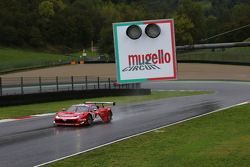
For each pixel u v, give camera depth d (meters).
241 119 89.56
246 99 155.00
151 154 51.09
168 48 28.53
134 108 127.69
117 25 28.62
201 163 44.84
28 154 54.62
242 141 60.03
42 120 97.56
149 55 28.58
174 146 56.94
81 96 167.25
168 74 28.55
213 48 46.81
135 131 76.06
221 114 100.56
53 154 54.34
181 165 44.06
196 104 136.88
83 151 55.25
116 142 61.75
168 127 78.56
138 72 28.67
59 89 196.12
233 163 44.62
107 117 93.56
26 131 78.38
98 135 71.81
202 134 68.62
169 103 144.88
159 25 28.52
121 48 28.66
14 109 122.06
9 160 50.84
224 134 68.19
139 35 28.52
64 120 85.12
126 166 44.56
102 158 49.47
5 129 81.81
